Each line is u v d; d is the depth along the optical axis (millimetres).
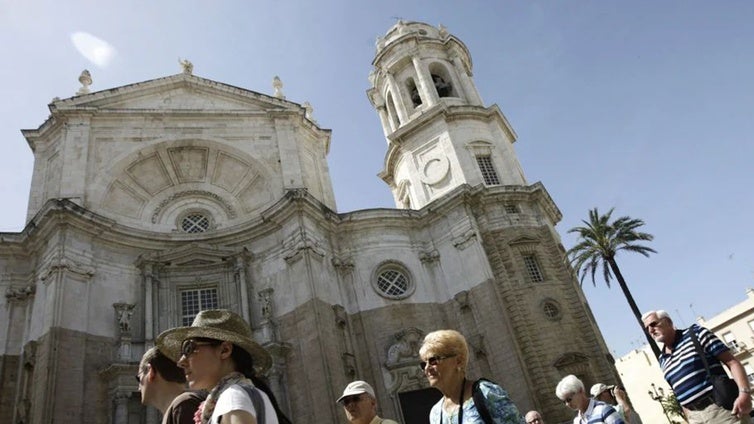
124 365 24844
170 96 35906
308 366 26391
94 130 32656
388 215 33312
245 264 30609
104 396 24688
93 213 27953
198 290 30031
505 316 28625
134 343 26609
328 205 35406
